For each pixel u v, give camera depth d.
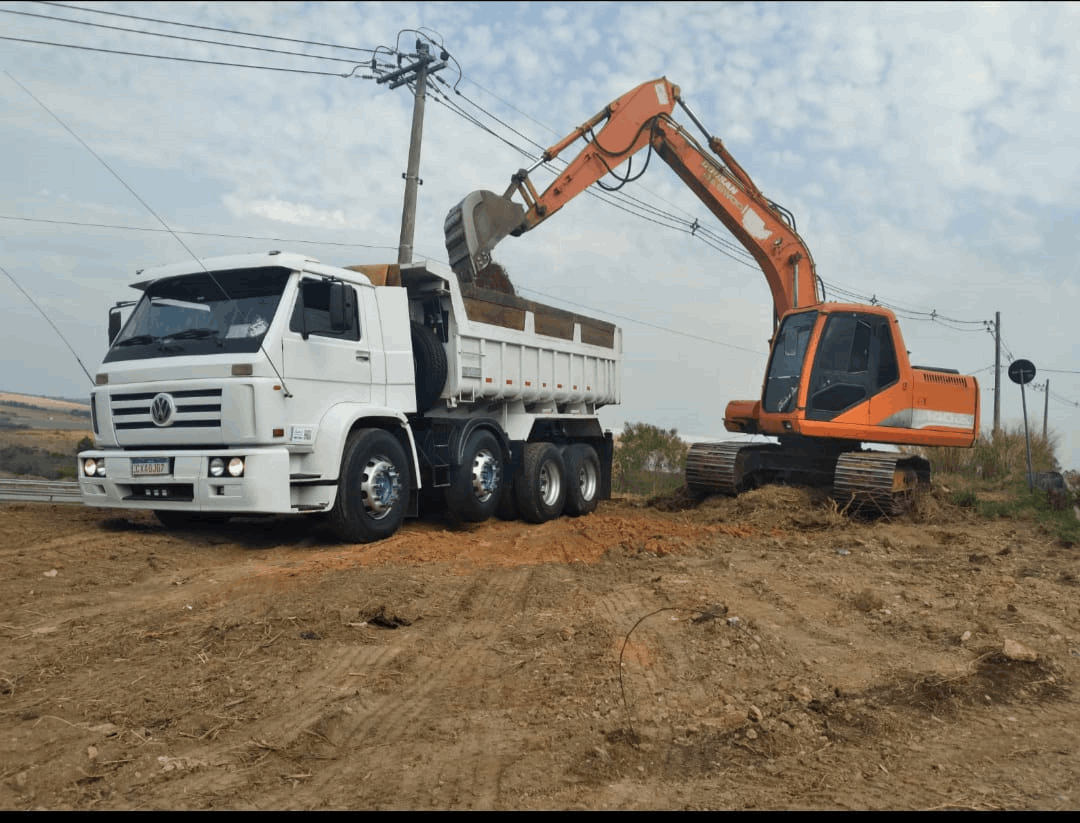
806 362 13.12
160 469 8.30
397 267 10.27
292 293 8.60
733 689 4.82
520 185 13.97
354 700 4.47
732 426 15.16
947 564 8.84
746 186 15.59
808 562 8.72
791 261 15.53
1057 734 4.39
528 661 5.21
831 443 13.94
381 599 6.54
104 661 4.97
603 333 14.72
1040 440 22.20
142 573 7.26
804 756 3.96
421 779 3.58
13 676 4.66
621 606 6.56
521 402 12.46
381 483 9.45
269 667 4.95
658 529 10.95
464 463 10.60
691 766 3.82
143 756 3.71
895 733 4.30
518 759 3.81
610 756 3.86
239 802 3.31
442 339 10.76
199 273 8.97
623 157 14.86
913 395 13.70
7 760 3.60
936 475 20.61
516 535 10.46
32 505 11.02
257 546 8.92
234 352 8.27
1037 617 6.61
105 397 8.78
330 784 3.52
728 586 7.38
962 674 5.19
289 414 8.40
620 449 22.94
